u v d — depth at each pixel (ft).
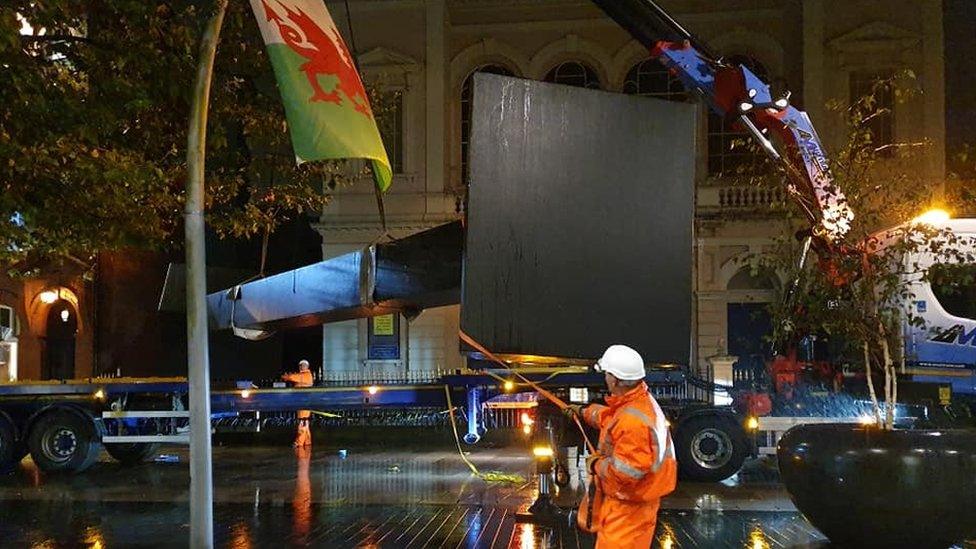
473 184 21.62
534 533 31.27
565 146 22.43
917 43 77.41
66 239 32.17
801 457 26.91
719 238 78.38
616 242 22.66
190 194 21.40
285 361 87.76
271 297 36.27
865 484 25.53
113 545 30.37
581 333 22.24
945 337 40.98
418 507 36.68
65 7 29.63
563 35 84.48
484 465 50.03
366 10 84.17
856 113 30.66
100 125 30.60
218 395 49.96
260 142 40.81
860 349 32.99
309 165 40.55
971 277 31.35
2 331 75.92
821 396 43.65
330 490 41.37
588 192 22.53
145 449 54.24
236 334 39.17
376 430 65.62
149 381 51.65
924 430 26.43
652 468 17.67
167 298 45.60
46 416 49.47
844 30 78.43
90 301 82.69
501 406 49.67
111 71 31.53
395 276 28.71
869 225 30.94
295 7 21.84
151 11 31.68
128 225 32.30
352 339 83.20
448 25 85.46
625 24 41.93
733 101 39.47
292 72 21.21
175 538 31.55
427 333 82.43
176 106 34.71
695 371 54.08
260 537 30.99
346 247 83.66
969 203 33.99
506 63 85.56
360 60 83.56
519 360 22.77
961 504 25.05
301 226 90.17
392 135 83.25
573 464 39.52
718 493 40.01
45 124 27.99
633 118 23.04
